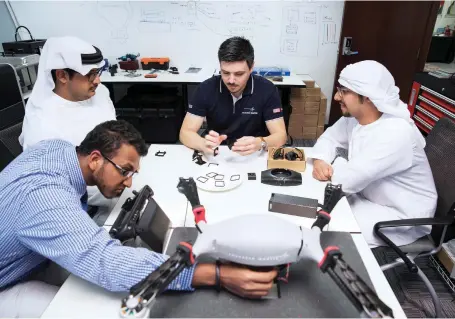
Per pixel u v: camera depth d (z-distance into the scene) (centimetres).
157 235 85
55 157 86
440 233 121
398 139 117
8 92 198
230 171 128
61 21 315
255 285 68
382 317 54
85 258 71
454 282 155
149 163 138
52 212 73
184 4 307
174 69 321
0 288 92
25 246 85
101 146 81
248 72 153
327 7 307
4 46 256
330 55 328
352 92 123
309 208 99
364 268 78
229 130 180
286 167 130
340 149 154
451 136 126
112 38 322
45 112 131
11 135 134
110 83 286
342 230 95
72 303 71
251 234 65
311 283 75
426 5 301
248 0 305
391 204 130
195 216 81
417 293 152
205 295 72
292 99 309
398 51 321
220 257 70
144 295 59
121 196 113
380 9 304
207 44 325
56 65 124
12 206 77
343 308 68
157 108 299
